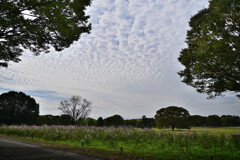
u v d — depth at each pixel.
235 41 9.57
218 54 9.66
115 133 14.59
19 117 44.53
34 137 16.31
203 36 10.70
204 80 11.88
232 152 7.89
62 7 8.09
